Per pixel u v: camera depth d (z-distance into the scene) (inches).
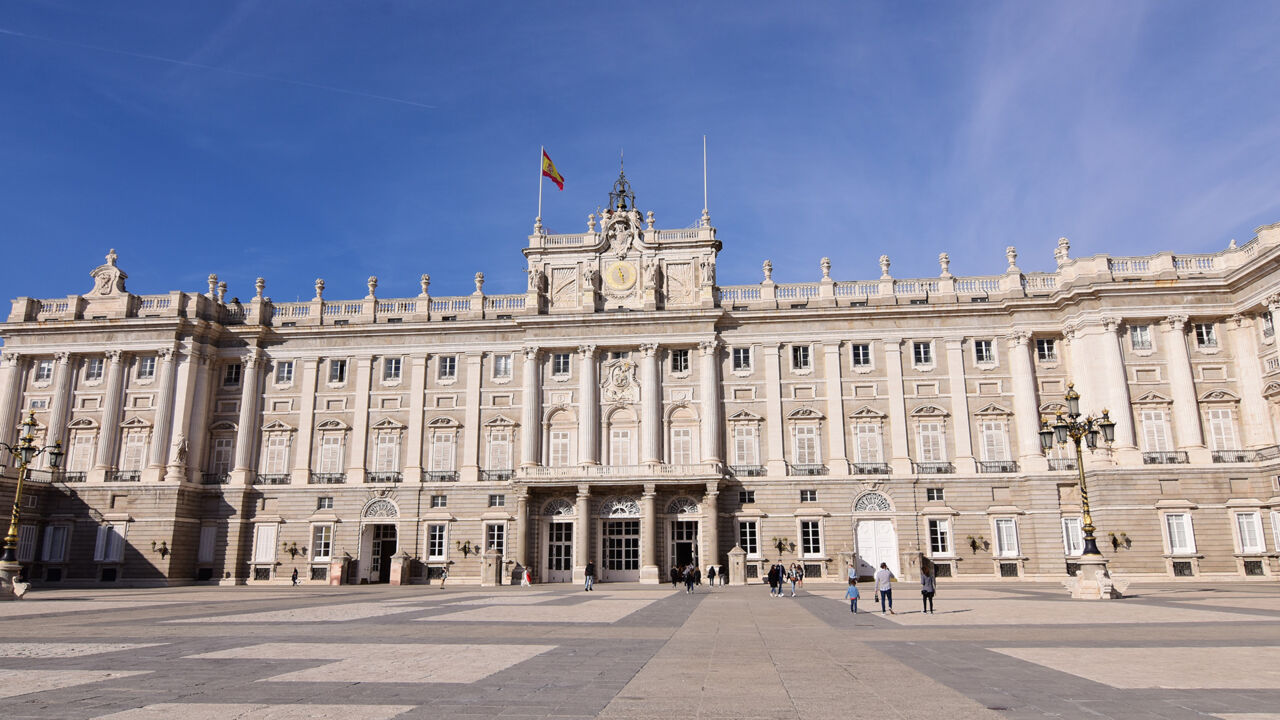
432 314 2741.1
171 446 2566.4
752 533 2474.2
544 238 2760.8
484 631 926.4
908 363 2561.5
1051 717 448.1
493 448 2618.1
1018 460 2444.6
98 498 2534.5
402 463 2630.4
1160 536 2256.4
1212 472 2285.9
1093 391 2383.1
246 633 899.4
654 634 903.1
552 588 2178.9
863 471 2487.7
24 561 2460.6
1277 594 1615.4
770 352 2600.9
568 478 2459.4
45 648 753.6
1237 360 2361.0
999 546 2388.0
